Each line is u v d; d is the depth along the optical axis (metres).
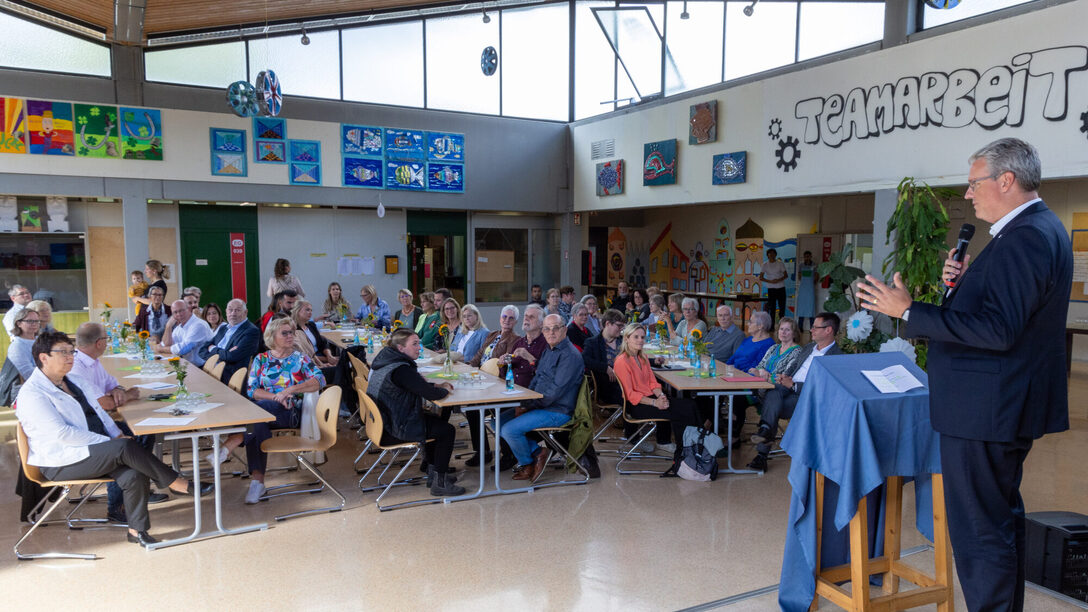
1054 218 2.22
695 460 5.27
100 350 4.77
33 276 9.76
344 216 11.68
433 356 6.68
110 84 9.59
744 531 4.26
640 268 17.56
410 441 4.69
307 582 3.57
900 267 6.36
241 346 6.02
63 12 8.96
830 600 3.11
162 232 10.52
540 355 5.67
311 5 9.69
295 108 10.66
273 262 11.26
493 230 12.82
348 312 9.66
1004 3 6.36
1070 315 9.64
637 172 10.97
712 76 9.99
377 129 11.22
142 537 3.99
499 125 12.14
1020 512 2.51
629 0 11.25
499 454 5.02
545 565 3.77
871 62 7.34
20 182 9.10
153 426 3.94
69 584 3.55
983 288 2.22
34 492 4.26
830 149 7.83
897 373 2.92
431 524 4.37
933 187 6.81
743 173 8.98
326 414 4.60
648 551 3.96
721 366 6.14
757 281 14.14
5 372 5.30
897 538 3.25
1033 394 2.24
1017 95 6.08
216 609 3.29
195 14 9.20
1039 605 3.28
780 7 8.88
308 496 4.89
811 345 5.74
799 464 2.96
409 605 3.33
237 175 10.34
